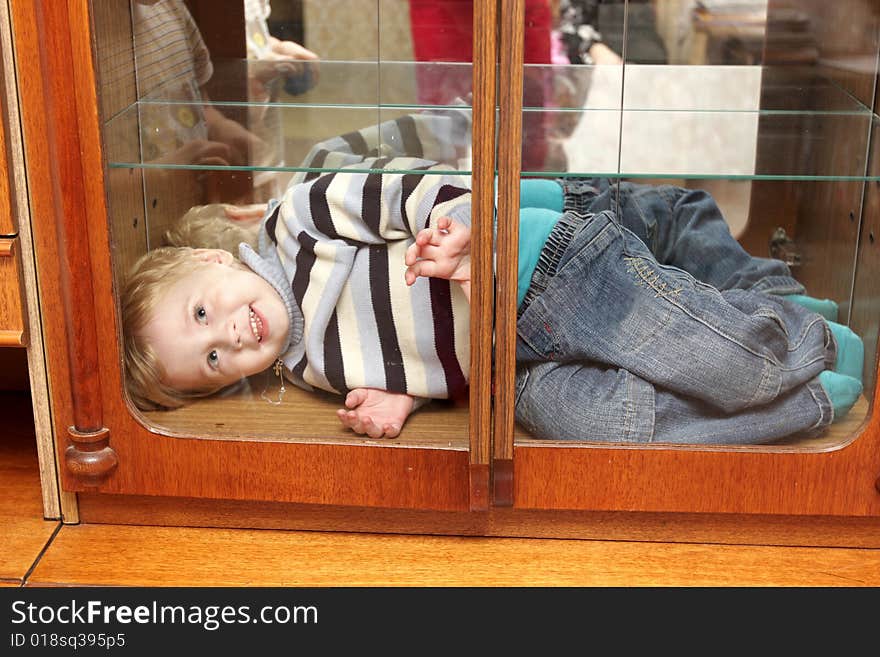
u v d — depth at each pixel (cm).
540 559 113
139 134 111
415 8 131
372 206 112
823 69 121
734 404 114
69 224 106
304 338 116
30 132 105
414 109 116
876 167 108
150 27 111
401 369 113
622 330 116
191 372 114
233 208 115
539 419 112
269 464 113
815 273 116
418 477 112
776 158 116
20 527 119
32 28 103
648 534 116
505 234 101
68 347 111
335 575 110
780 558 113
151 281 113
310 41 127
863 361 109
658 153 116
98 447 113
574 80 125
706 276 120
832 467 109
